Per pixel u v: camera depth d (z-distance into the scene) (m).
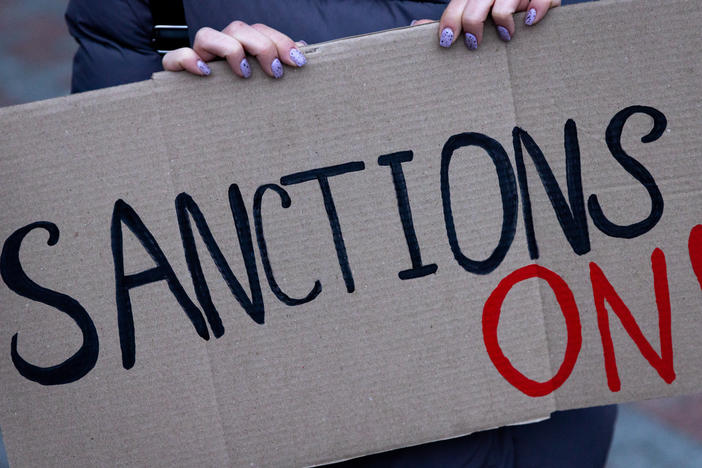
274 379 1.17
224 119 1.15
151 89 1.15
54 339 1.16
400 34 1.14
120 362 1.16
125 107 1.15
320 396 1.18
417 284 1.17
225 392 1.17
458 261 1.17
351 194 1.16
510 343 1.18
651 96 1.15
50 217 1.15
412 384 1.18
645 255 1.17
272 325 1.17
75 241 1.15
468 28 1.12
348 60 1.14
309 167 1.16
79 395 1.16
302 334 1.17
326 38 1.34
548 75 1.15
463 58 1.14
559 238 1.17
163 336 1.16
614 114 1.15
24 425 1.17
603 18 1.13
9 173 1.14
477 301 1.17
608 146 1.16
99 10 1.46
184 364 1.17
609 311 1.17
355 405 1.18
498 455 1.33
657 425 2.43
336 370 1.17
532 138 1.16
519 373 1.18
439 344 1.17
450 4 1.13
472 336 1.17
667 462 2.29
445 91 1.15
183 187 1.16
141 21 1.46
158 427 1.17
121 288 1.16
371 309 1.17
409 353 1.17
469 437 1.30
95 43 1.50
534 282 1.17
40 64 4.22
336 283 1.17
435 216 1.16
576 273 1.17
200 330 1.17
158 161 1.15
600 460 1.47
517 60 1.15
